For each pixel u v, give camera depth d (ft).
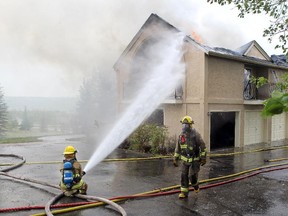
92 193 22.82
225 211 19.31
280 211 19.49
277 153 44.78
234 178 28.55
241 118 50.90
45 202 20.22
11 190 22.90
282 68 56.54
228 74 47.98
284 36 15.94
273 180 27.96
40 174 28.53
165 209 19.51
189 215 18.51
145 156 40.27
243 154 43.57
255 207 20.21
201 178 28.19
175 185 25.40
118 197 20.85
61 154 40.52
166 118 49.01
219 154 42.60
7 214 17.93
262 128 57.41
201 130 43.98
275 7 15.43
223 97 47.09
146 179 27.55
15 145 49.96
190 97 45.44
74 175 21.15
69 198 20.93
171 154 41.55
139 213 18.71
